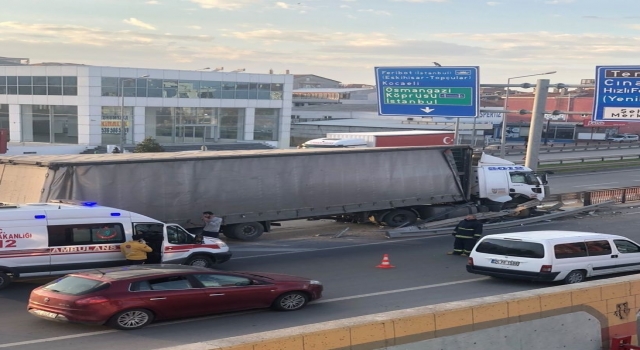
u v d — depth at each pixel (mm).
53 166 18078
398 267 18906
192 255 16750
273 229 25359
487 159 28078
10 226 14578
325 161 23359
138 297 11891
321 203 23359
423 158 25828
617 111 29047
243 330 12195
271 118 76875
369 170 24406
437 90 32000
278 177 22391
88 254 15352
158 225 16422
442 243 23094
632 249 17250
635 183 45812
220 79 71688
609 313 9766
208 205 21062
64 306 11664
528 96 91250
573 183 45688
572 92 95750
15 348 10969
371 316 7980
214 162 21078
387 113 33281
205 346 6699
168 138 69125
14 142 62719
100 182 18875
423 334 8055
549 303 9164
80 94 63688
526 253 16047
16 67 66562
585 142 89312
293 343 7098
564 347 9297
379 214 25703
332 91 136875
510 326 8789
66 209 15367
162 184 20094
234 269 18391
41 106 66125
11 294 14836
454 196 26688
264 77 74812
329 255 20672
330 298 15070
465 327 8398
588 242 16469
